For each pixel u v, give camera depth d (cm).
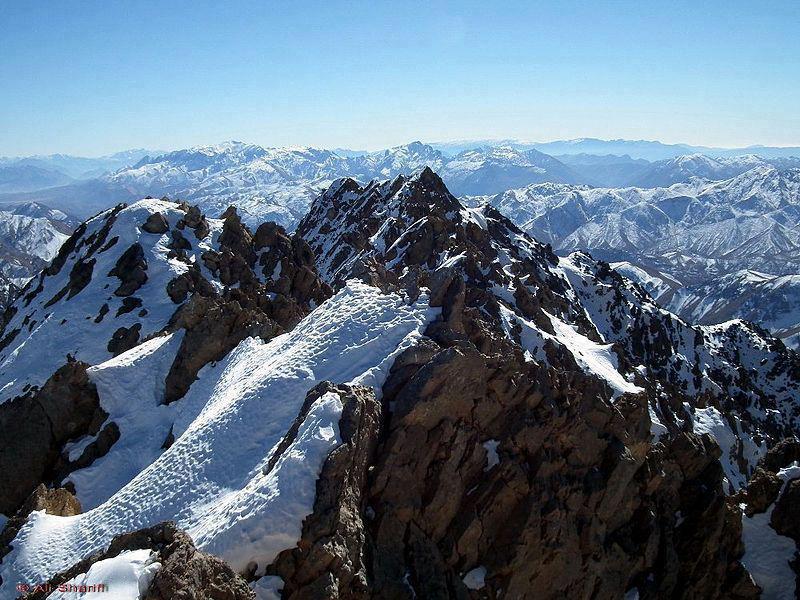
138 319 6500
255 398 3466
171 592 2058
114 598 2052
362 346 3606
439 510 3156
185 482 3180
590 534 3494
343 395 3084
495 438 3444
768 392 15988
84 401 4803
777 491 4681
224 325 5003
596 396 3828
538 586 3278
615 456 3694
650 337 14825
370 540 2859
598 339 10844
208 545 2591
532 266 13800
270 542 2542
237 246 8194
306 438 2823
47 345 6425
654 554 3856
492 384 3478
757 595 4241
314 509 2603
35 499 3662
